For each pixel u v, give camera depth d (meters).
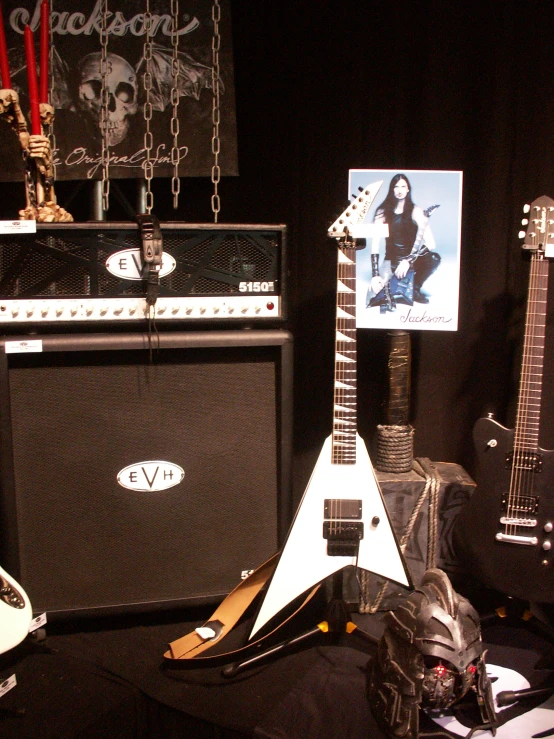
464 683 1.37
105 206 1.88
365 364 2.06
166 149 1.89
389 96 1.94
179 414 1.56
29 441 1.50
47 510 1.54
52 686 1.47
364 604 1.85
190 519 1.61
